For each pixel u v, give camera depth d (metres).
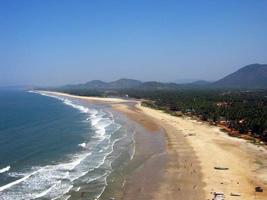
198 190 39.81
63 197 37.62
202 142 66.06
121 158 54.53
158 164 50.88
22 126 90.88
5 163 51.81
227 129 80.06
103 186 41.25
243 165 50.03
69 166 49.81
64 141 68.81
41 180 43.31
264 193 38.72
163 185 41.72
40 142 68.00
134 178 44.38
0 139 71.62
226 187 40.72
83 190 39.91
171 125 88.31
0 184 41.75
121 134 76.50
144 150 60.03
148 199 37.38
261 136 70.19
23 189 39.94
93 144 65.50
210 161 52.19
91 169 48.38
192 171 47.19
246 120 80.31
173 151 59.00
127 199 37.34
